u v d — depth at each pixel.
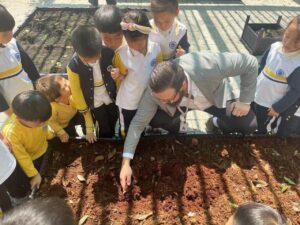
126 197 2.37
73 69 2.27
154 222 2.22
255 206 1.19
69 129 2.92
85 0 6.41
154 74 1.93
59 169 2.59
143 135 2.80
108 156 2.69
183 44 2.81
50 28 5.09
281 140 2.86
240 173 2.57
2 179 2.01
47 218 0.90
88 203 2.34
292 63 2.40
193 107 2.63
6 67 2.58
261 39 4.59
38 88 2.50
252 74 2.34
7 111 2.63
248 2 6.74
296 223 2.23
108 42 2.24
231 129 2.87
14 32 4.81
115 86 2.57
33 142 2.39
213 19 5.88
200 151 2.75
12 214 0.91
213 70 2.26
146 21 2.21
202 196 2.39
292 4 6.76
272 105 2.54
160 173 2.54
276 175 2.57
